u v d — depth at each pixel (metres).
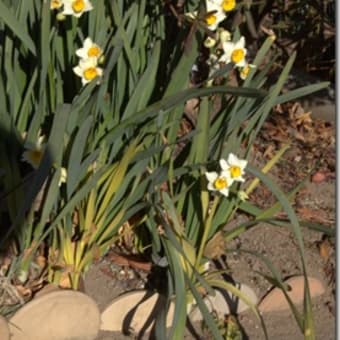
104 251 1.63
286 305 1.69
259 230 1.81
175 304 1.48
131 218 1.66
